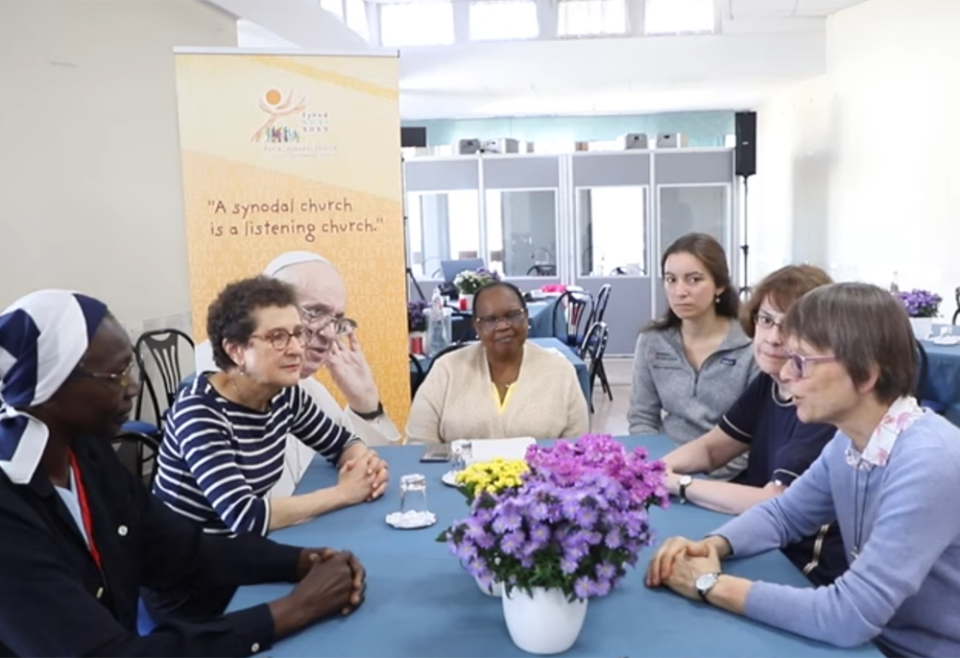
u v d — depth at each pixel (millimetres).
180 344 4562
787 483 1593
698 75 7168
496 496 1117
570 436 2424
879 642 1226
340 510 1693
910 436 1168
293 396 1940
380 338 3199
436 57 7348
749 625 1169
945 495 1106
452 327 5145
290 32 5602
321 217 3121
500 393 2451
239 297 1665
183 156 3025
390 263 3174
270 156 3066
